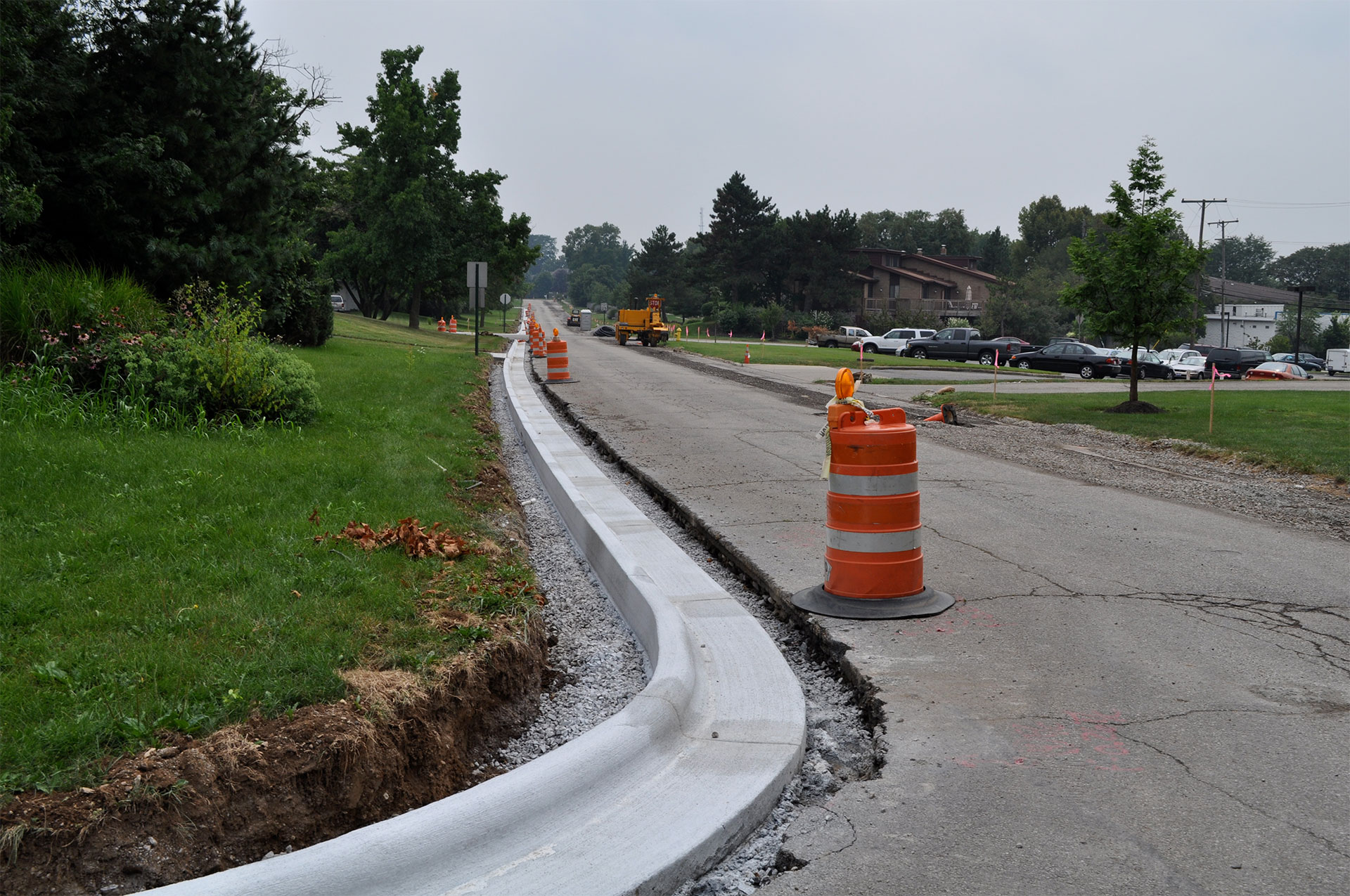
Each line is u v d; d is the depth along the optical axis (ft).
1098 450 47.83
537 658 17.62
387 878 10.08
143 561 18.75
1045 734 14.20
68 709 12.32
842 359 127.34
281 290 76.89
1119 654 17.62
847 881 10.43
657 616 18.49
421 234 194.39
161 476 25.84
